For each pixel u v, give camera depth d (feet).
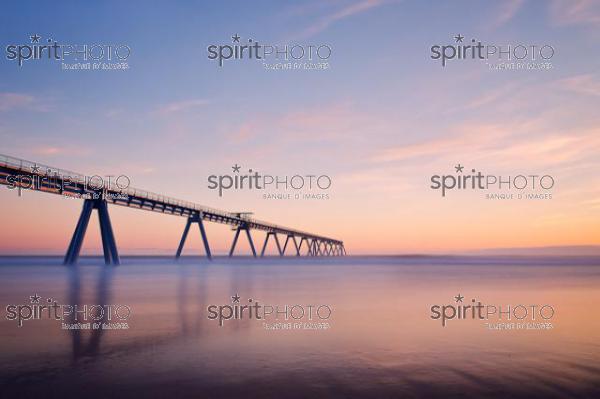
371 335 40.98
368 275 146.72
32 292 77.87
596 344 37.68
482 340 39.17
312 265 271.08
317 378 27.76
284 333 41.50
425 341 38.47
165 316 51.06
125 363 30.81
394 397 24.53
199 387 25.98
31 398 24.21
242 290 84.53
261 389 25.70
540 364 31.22
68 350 34.30
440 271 182.70
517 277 134.72
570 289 89.76
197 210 268.00
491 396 24.79
